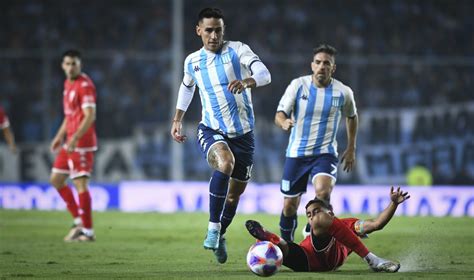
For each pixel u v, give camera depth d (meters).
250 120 29.03
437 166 79.31
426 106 85.44
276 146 79.31
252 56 27.81
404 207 66.69
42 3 96.25
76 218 43.25
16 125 83.00
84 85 41.12
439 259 32.19
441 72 86.56
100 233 47.53
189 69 29.02
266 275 24.59
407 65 85.88
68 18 96.12
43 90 86.12
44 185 69.81
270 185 67.81
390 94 84.88
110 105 83.94
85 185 42.19
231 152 27.92
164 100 86.38
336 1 98.56
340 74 84.81
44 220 58.06
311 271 26.69
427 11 98.56
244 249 37.91
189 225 53.94
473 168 79.56
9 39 93.69
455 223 54.66
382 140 79.06
